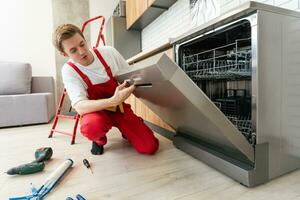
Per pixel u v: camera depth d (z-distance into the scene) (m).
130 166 1.26
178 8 2.54
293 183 0.98
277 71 0.97
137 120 1.53
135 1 2.99
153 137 1.48
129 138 1.55
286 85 1.01
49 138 2.04
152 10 2.83
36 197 0.90
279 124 1.01
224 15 0.98
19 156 1.52
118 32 3.49
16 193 0.99
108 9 4.00
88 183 1.05
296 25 1.02
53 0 3.67
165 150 1.53
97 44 2.00
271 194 0.89
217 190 0.94
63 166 1.19
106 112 1.54
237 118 1.34
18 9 3.51
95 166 1.27
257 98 0.93
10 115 2.72
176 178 1.07
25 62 3.39
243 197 0.87
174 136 1.61
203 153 1.23
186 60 1.51
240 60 1.27
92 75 1.44
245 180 0.94
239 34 1.23
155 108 1.48
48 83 3.46
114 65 1.53
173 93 0.89
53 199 0.91
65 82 1.39
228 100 1.51
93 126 1.39
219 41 1.43
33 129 2.56
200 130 1.16
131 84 1.13
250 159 0.96
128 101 2.90
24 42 3.58
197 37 1.27
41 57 3.68
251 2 0.86
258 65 0.92
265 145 0.97
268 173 0.99
